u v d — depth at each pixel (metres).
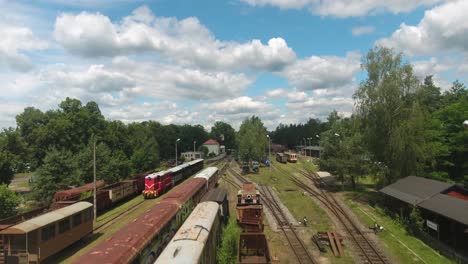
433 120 42.78
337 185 51.66
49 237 21.66
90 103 77.69
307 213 34.06
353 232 27.30
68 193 35.22
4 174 43.75
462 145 39.41
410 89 37.75
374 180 40.59
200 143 157.62
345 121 49.75
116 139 68.62
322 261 21.42
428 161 39.03
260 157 76.69
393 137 35.88
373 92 38.25
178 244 14.96
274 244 24.84
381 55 39.25
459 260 20.42
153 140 83.94
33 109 75.88
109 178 48.91
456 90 77.00
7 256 20.38
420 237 25.42
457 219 21.52
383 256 21.98
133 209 38.53
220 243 22.88
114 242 15.62
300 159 105.94
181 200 26.72
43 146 57.84
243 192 31.61
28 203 40.94
